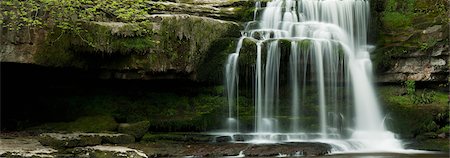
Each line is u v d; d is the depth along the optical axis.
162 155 11.42
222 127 14.23
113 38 13.28
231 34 14.98
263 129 14.00
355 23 16.14
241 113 14.25
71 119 14.52
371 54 15.61
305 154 11.71
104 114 14.54
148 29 13.71
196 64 14.37
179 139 13.00
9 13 12.13
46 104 14.92
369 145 13.16
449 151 12.40
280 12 16.09
